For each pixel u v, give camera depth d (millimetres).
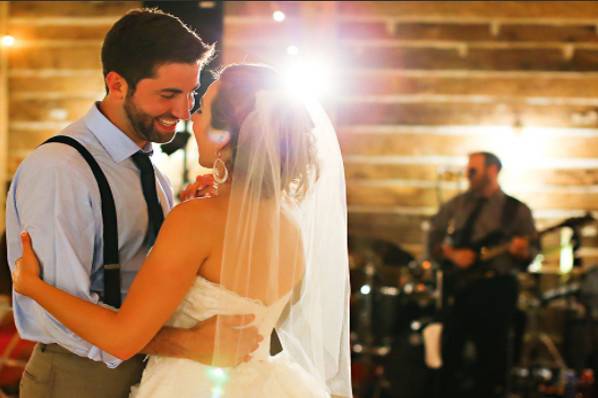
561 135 8078
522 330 6895
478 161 6605
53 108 8109
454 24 7773
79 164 2695
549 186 8172
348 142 8117
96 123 2785
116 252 2732
